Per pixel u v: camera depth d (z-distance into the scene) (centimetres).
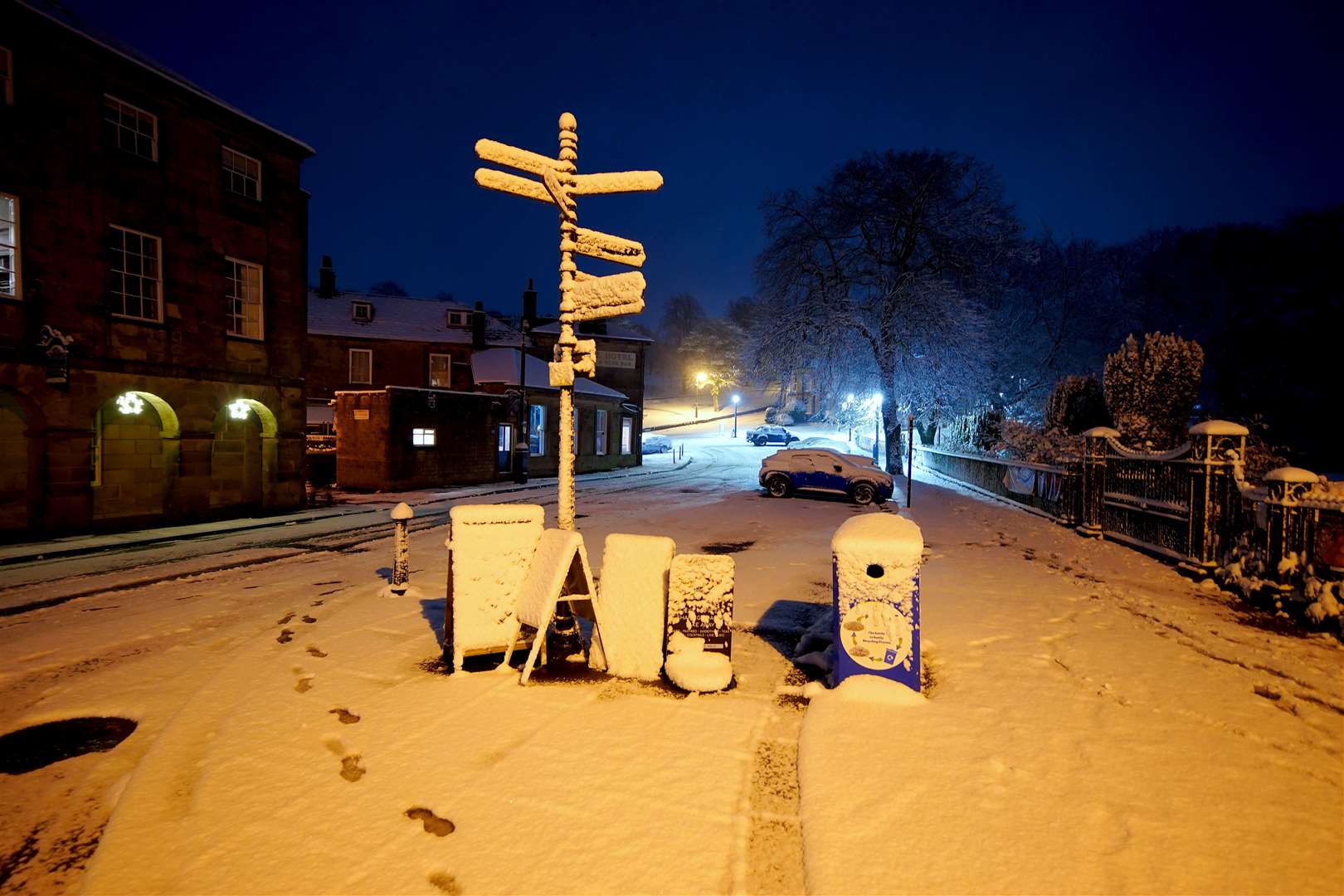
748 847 293
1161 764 357
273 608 734
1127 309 3675
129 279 1355
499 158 552
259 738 398
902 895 255
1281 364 3212
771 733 406
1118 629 614
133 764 392
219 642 616
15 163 1162
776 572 895
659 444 4894
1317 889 259
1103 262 3841
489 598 516
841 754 365
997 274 3209
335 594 795
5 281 1205
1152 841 289
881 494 1858
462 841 296
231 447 1605
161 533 1310
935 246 2944
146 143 1385
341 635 609
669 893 263
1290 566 669
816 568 922
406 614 684
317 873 275
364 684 486
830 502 1847
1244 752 372
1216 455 849
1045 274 3538
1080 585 800
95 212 1278
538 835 300
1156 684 473
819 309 2942
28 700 483
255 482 1658
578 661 534
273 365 1656
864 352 2930
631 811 319
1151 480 1028
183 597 792
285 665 530
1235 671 502
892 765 354
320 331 3578
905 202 2938
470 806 324
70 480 1246
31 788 365
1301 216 3588
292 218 1712
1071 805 318
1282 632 606
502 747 384
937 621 634
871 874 267
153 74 1346
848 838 290
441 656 549
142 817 318
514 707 442
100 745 417
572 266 578
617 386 4162
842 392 3061
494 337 4050
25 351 1174
